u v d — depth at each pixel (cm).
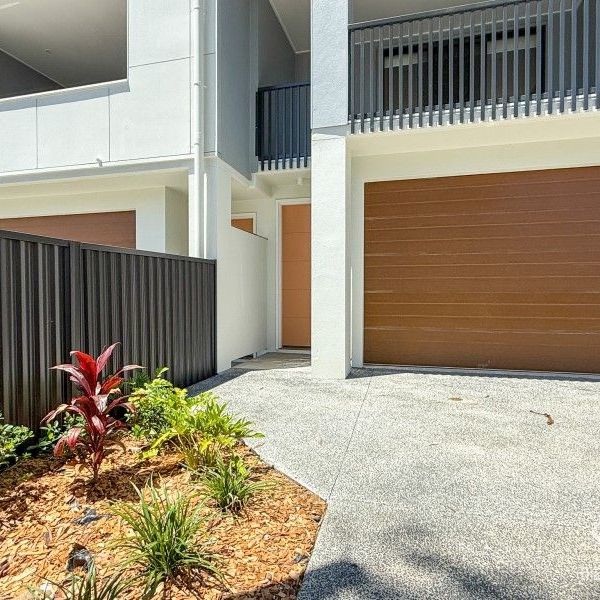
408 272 636
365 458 315
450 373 600
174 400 335
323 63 564
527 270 592
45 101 659
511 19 713
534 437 355
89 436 270
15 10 744
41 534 211
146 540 192
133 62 616
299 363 702
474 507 247
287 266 870
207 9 590
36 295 319
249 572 188
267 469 296
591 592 179
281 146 721
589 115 493
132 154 621
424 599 176
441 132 548
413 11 761
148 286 464
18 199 808
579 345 575
